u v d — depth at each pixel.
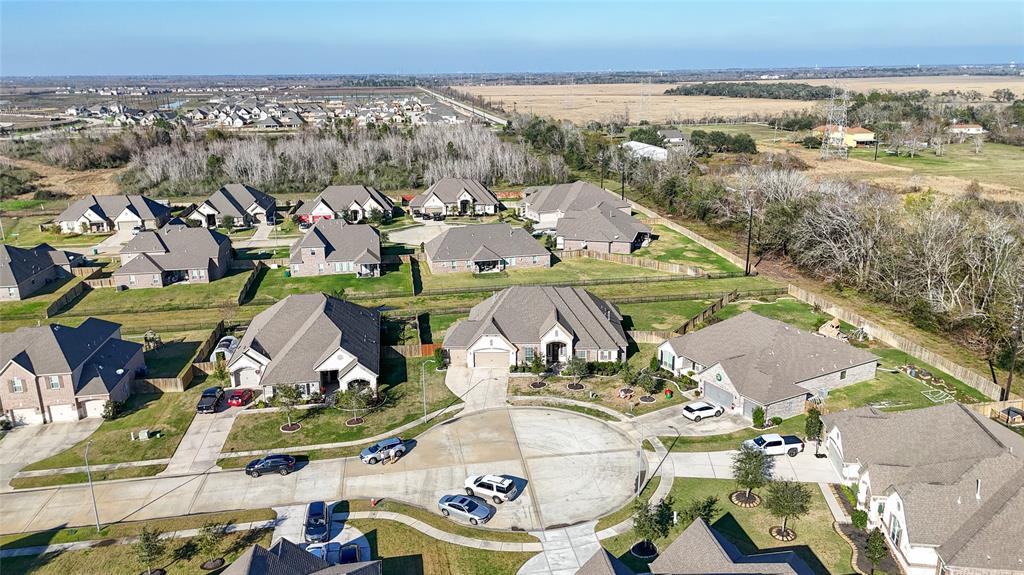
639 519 40.25
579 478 48.06
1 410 56.44
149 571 38.94
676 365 64.31
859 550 40.03
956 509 38.00
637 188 158.25
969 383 61.31
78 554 40.75
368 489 47.12
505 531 42.47
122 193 162.62
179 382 62.16
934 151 190.12
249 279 92.12
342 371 59.38
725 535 41.38
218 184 163.62
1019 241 79.44
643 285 91.75
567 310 68.75
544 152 198.12
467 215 136.00
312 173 168.12
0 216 139.50
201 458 51.41
